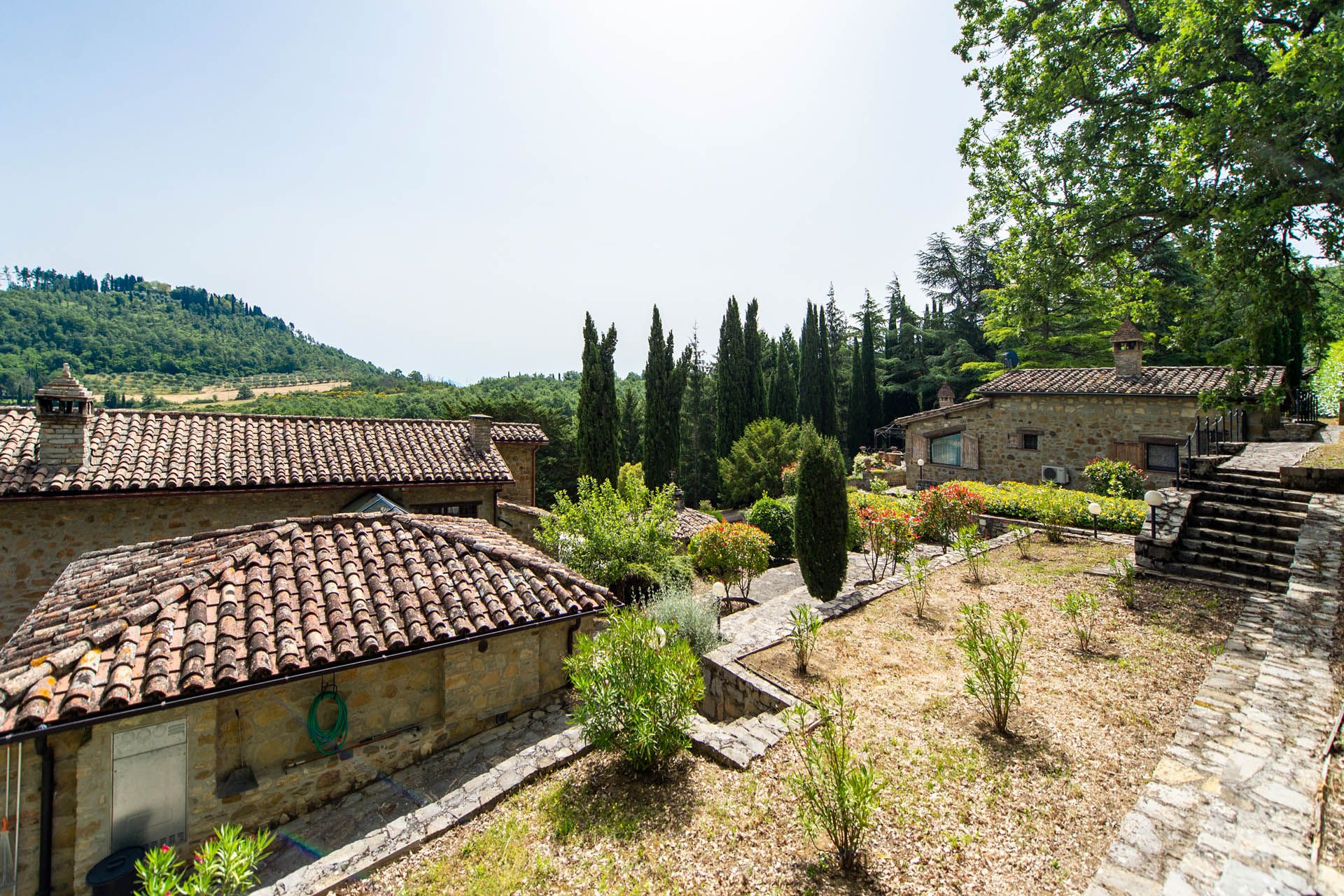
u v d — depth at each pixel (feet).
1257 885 9.52
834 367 143.54
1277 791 11.99
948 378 116.16
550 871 13.24
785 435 93.86
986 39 36.73
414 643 18.58
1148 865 10.78
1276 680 16.37
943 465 69.72
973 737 16.76
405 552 23.07
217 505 34.71
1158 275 85.10
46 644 16.79
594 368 96.48
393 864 14.07
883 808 13.94
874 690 20.48
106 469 31.81
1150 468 53.52
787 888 11.94
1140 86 32.37
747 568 40.91
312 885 13.28
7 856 14.89
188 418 38.78
